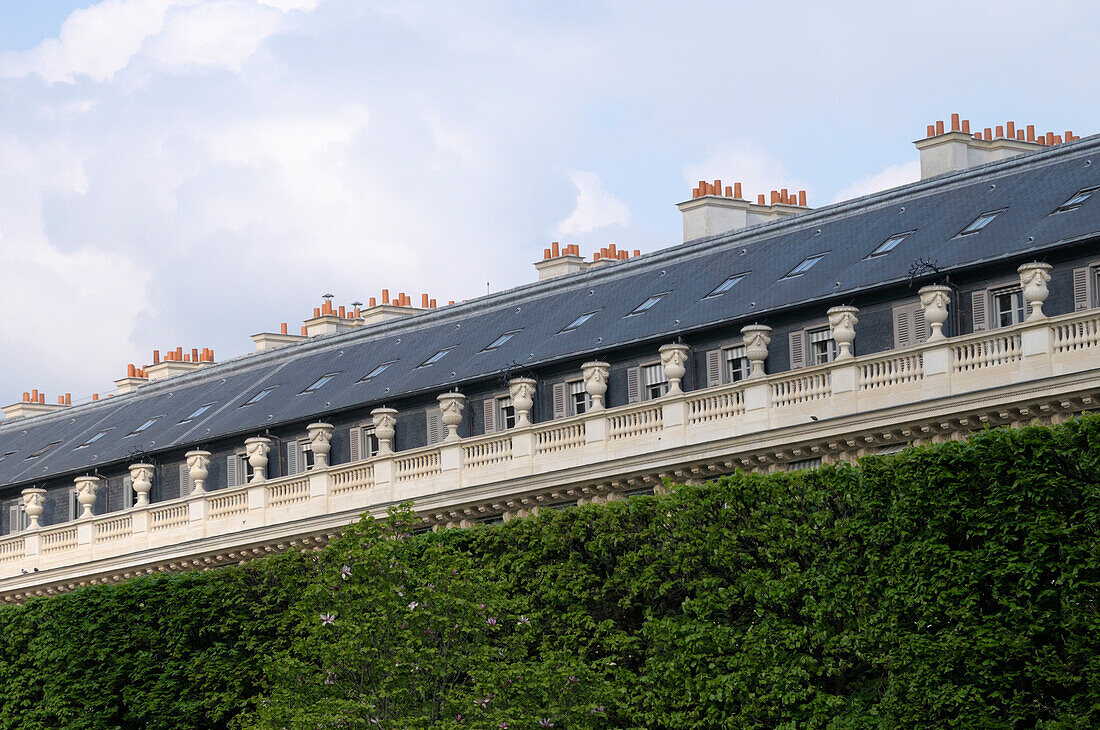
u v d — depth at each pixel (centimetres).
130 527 11662
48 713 10144
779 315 9400
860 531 7531
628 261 11025
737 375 9556
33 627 10406
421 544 8838
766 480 7925
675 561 8056
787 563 7706
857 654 7456
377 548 8125
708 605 7862
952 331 8806
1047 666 6925
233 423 11825
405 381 11025
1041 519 7031
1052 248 8469
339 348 12275
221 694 9625
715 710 7719
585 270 11212
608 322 10375
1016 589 7075
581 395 10181
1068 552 6944
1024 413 8275
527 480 9856
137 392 13750
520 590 8519
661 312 10125
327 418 11275
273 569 9650
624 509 8338
